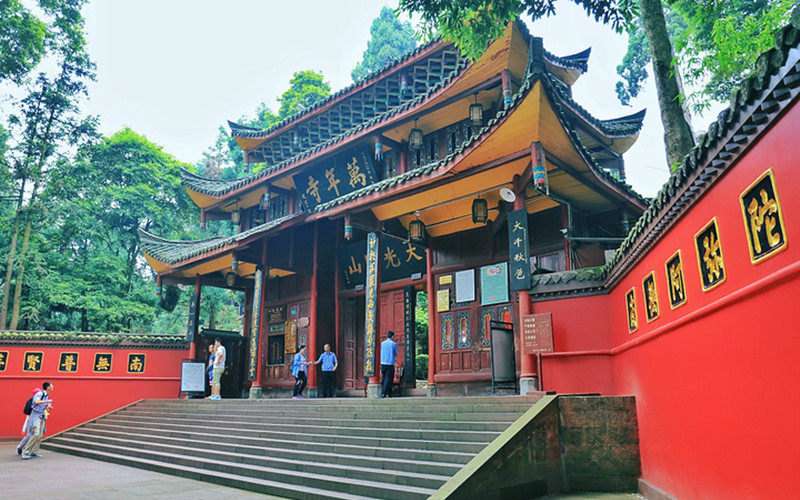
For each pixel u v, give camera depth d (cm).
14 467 1056
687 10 1320
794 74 362
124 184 2850
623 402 801
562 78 1577
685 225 597
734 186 475
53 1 2319
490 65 1323
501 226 1359
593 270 947
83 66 2459
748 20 962
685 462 604
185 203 2988
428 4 922
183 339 1934
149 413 1505
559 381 955
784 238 396
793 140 381
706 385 547
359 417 1019
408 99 1684
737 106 425
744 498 467
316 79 3725
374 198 1286
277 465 866
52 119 2477
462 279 1444
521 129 980
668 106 934
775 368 416
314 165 1781
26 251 2288
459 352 1414
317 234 1822
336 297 1806
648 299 740
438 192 1232
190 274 1945
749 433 458
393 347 1296
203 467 949
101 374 1820
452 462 730
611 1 905
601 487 770
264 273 1691
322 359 1480
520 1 917
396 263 1644
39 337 1755
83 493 766
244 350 2017
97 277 2573
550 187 1148
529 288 1011
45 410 1261
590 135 1472
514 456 684
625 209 1250
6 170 2336
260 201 2103
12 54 2175
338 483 733
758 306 440
